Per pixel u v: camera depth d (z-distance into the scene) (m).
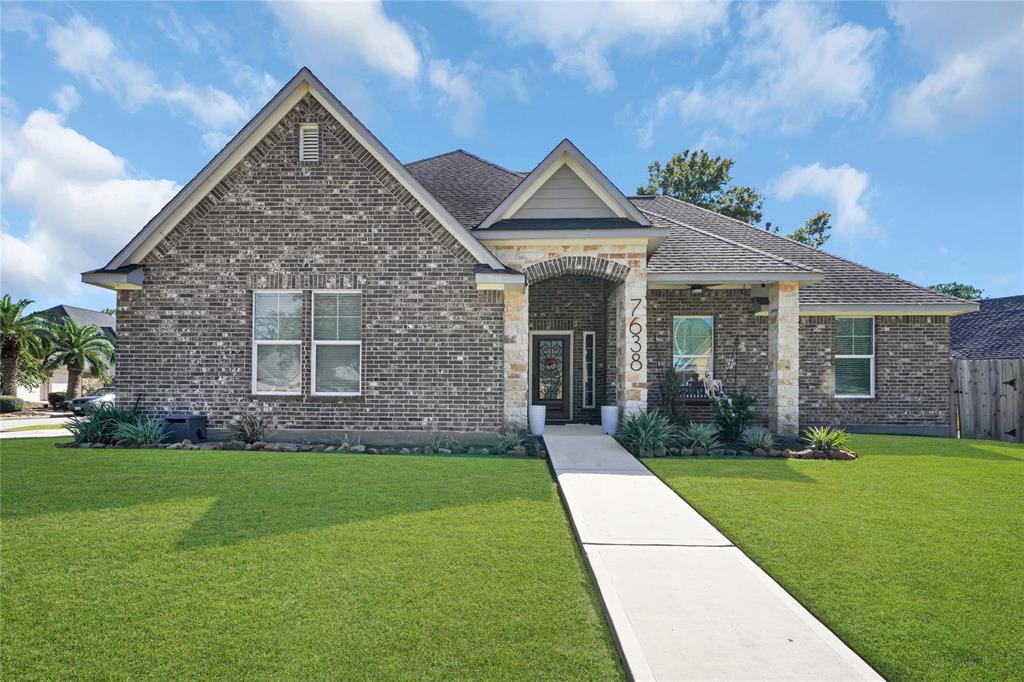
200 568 4.28
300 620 3.49
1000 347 19.58
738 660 3.11
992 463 9.22
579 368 15.50
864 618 3.60
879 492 6.99
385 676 2.93
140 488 6.75
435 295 11.10
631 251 11.52
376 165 11.17
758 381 14.73
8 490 6.62
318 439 11.01
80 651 3.15
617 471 8.18
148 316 11.16
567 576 4.22
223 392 11.09
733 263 12.31
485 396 11.02
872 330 15.04
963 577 4.26
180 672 2.96
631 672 2.97
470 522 5.50
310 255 11.15
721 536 5.25
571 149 11.80
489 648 3.21
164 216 11.02
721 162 35.06
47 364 34.62
